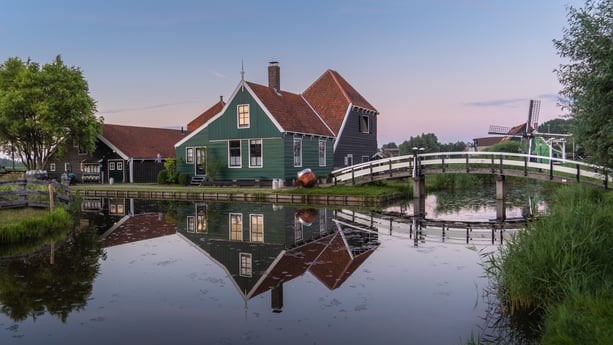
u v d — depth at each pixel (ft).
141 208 65.46
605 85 28.30
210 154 92.22
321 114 108.47
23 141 112.68
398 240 38.63
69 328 19.38
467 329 19.01
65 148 118.52
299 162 89.51
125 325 19.67
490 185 106.22
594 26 29.32
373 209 62.44
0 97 103.35
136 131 133.49
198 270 28.78
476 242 37.29
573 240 21.17
